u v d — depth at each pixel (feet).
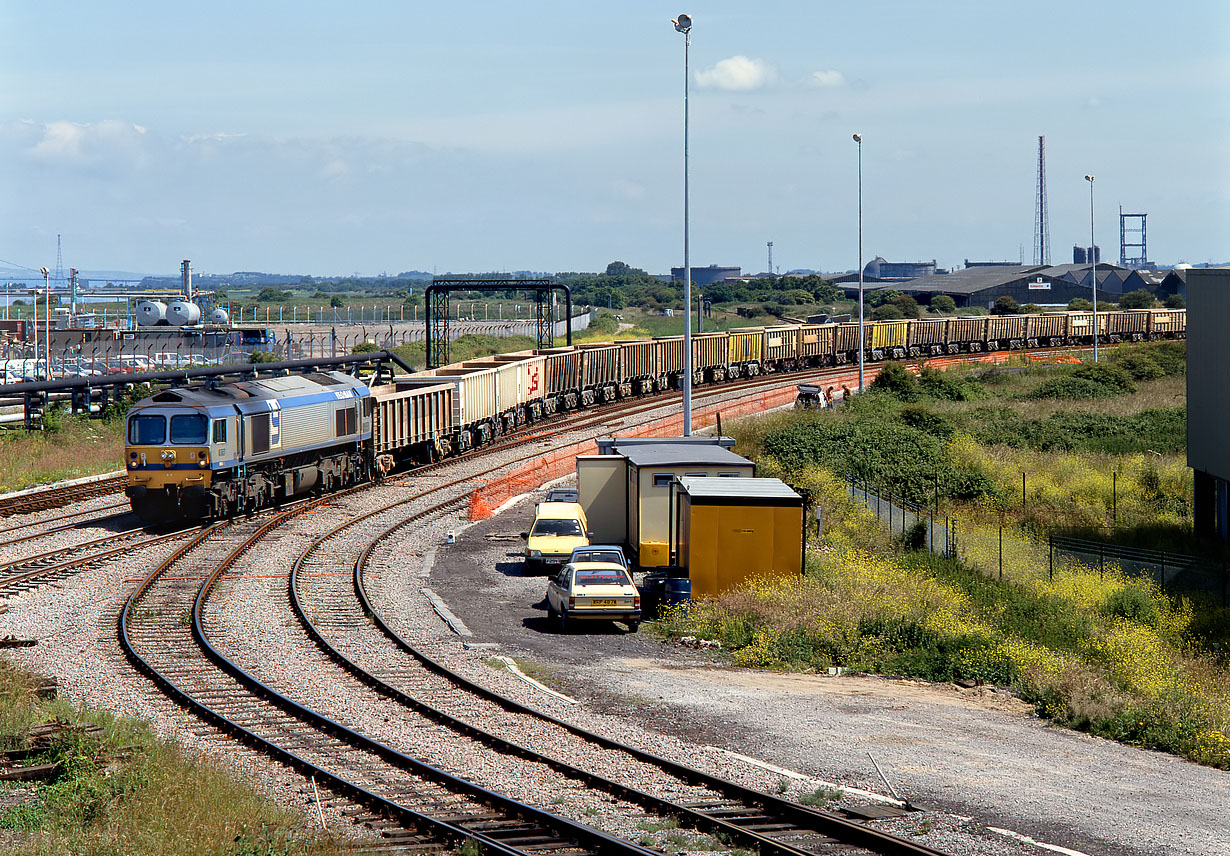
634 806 181.98
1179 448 628.28
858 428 609.42
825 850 163.63
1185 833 175.73
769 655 299.38
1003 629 331.98
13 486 548.72
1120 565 409.49
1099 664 297.94
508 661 285.02
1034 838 171.73
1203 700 263.08
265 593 352.08
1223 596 364.79
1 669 236.02
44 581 360.89
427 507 518.78
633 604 320.50
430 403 638.94
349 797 184.44
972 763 212.23
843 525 463.83
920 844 167.12
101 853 150.51
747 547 349.61
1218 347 440.04
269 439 493.77
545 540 396.78
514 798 183.93
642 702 250.57
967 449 611.06
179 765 187.01
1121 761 220.23
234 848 154.20
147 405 456.04
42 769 184.03
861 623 317.42
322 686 254.06
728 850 162.61
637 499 394.11
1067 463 578.66
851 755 214.90
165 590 351.46
